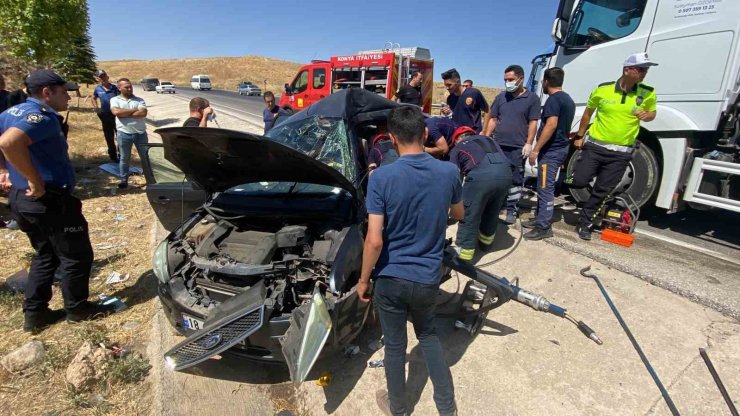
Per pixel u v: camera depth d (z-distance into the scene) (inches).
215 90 1852.9
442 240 83.0
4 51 543.8
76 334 120.0
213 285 106.4
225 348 87.7
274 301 95.3
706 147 181.5
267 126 377.7
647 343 112.7
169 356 93.9
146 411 95.3
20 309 133.0
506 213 201.8
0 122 105.9
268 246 108.0
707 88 163.9
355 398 99.2
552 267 155.0
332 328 94.5
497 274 152.1
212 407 96.7
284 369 109.5
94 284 150.5
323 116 154.4
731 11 155.4
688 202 182.7
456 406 88.2
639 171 189.5
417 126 79.6
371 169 143.9
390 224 80.2
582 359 108.2
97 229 203.0
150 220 216.8
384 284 82.2
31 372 105.4
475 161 141.0
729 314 121.8
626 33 187.3
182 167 123.0
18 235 190.9
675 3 169.5
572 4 205.3
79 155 363.6
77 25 498.0
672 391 96.7
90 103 820.6
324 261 102.4
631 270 146.9
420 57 519.2
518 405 95.1
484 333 120.5
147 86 1680.6
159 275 109.3
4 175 127.4
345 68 506.6
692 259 157.8
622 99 157.9
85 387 99.9
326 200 121.8
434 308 86.4
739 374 100.5
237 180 133.7
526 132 184.9
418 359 111.3
